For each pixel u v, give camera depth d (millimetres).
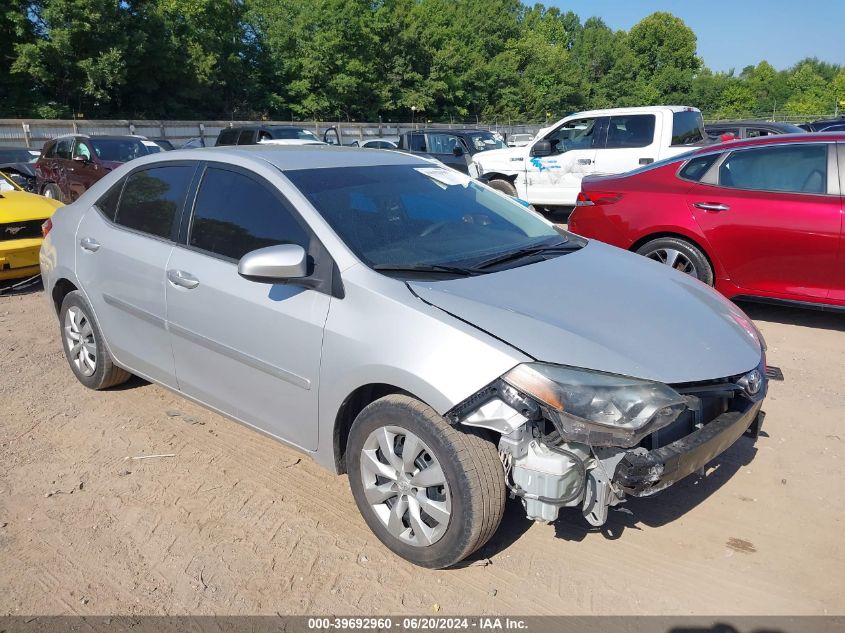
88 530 3121
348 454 2971
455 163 14992
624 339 2711
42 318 6438
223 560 2918
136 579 2803
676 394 2523
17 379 4867
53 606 2652
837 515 3229
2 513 3244
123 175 4230
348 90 47688
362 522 3188
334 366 2895
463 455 2572
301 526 3152
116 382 4559
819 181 5562
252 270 2898
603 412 2414
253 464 3707
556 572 2846
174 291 3604
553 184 11352
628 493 2520
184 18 42219
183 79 42625
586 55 89875
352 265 2959
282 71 47875
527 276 3137
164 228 3799
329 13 46938
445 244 3354
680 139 10461
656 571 2854
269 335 3152
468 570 2857
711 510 3270
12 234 7062
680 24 94812
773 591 2736
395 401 2736
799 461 3709
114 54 36594
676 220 6121
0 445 3896
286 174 3387
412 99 51125
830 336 5777
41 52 35469
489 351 2525
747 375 2869
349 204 3311
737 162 5969
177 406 4426
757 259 5770
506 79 63562
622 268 3488
